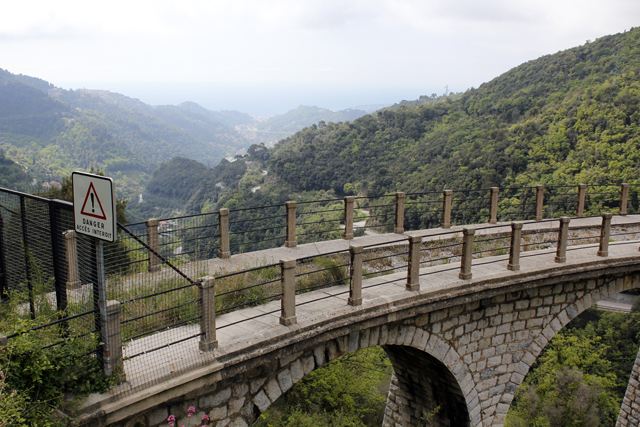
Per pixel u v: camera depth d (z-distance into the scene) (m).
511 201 30.14
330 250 11.09
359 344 7.69
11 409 3.96
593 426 23.25
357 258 7.45
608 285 11.22
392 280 9.02
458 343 9.22
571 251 11.88
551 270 9.95
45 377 4.49
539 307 10.24
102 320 4.78
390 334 8.10
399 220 13.18
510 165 36.19
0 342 4.33
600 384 25.03
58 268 5.74
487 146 40.66
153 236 8.03
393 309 7.80
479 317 9.42
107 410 4.66
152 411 5.21
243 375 6.09
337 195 55.22
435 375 9.93
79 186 4.73
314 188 60.06
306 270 9.72
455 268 10.36
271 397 6.49
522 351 10.23
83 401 4.58
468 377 9.52
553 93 50.56
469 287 8.87
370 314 7.50
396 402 12.09
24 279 6.85
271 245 39.38
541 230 14.12
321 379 17.45
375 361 23.05
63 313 5.43
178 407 5.45
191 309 6.77
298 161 63.66
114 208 4.36
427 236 12.61
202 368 5.45
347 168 57.75
